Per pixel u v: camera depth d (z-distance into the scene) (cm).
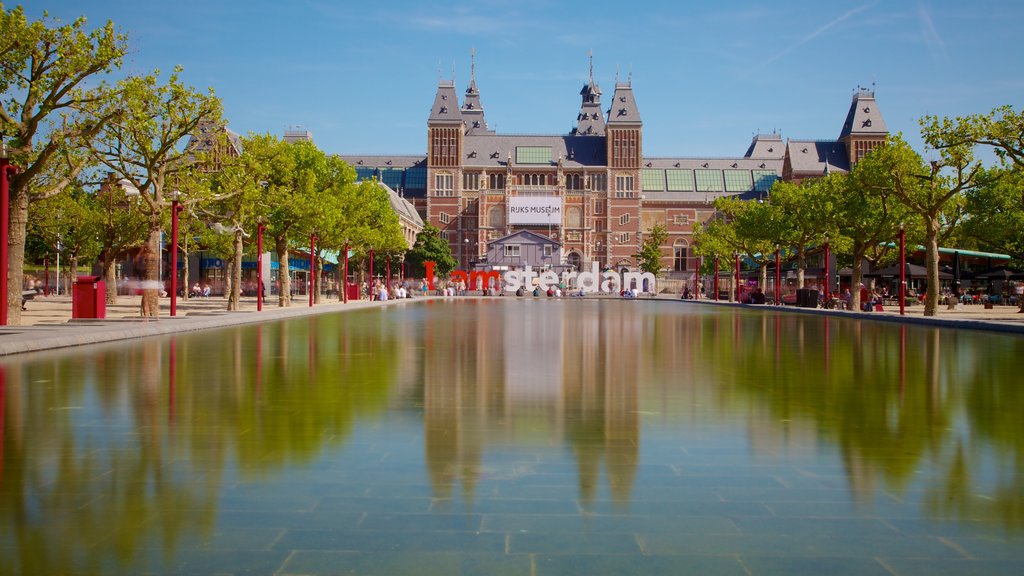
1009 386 1334
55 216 4984
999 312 4950
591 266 14850
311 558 518
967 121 3547
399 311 4800
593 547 540
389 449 823
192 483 690
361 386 1302
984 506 632
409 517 600
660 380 1400
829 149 15412
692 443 859
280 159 4469
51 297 6531
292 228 4931
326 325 3170
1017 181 4019
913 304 5959
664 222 15575
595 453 809
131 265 6700
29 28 2420
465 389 1270
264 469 738
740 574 495
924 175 4122
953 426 961
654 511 618
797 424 972
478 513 611
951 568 505
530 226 14650
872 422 987
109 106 2795
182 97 3138
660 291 12425
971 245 7750
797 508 626
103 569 500
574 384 1338
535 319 3722
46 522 588
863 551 535
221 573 493
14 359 1756
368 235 6619
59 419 988
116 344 2186
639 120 14838
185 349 2019
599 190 14950
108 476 712
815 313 4994
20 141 2591
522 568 502
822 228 5531
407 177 16288
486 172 14950
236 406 1091
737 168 16475
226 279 8081
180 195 3475
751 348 2125
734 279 9294
